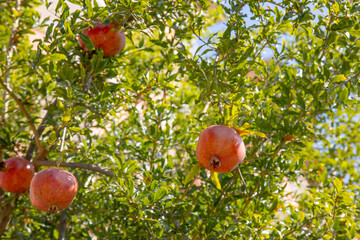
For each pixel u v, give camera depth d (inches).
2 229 103.2
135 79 113.7
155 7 97.2
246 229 102.8
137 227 109.5
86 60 100.4
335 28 90.2
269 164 102.5
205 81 86.0
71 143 90.0
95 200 119.3
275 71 115.8
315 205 104.7
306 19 93.7
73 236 131.3
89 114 109.0
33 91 109.7
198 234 106.1
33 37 190.5
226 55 85.7
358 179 171.6
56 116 86.3
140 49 117.6
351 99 97.0
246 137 107.0
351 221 99.5
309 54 107.0
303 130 106.0
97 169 94.1
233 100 74.8
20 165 88.1
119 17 92.8
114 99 108.7
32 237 118.5
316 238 105.3
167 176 113.3
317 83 101.2
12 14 144.3
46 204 74.0
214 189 114.0
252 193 102.4
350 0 93.4
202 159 65.0
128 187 86.9
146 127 127.6
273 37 104.2
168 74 120.5
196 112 151.4
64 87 91.1
